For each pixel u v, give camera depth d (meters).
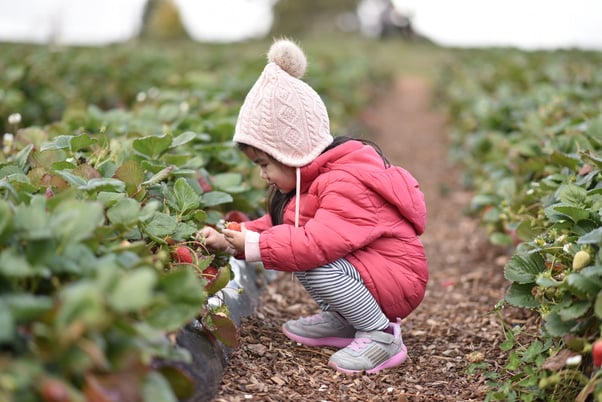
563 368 2.43
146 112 4.48
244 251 2.67
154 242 2.55
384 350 2.79
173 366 2.03
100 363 1.54
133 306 1.58
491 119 6.19
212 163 4.12
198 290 1.91
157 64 9.11
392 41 27.28
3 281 1.77
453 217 5.93
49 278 1.92
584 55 11.91
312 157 2.76
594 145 3.79
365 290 2.75
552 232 2.82
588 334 2.39
